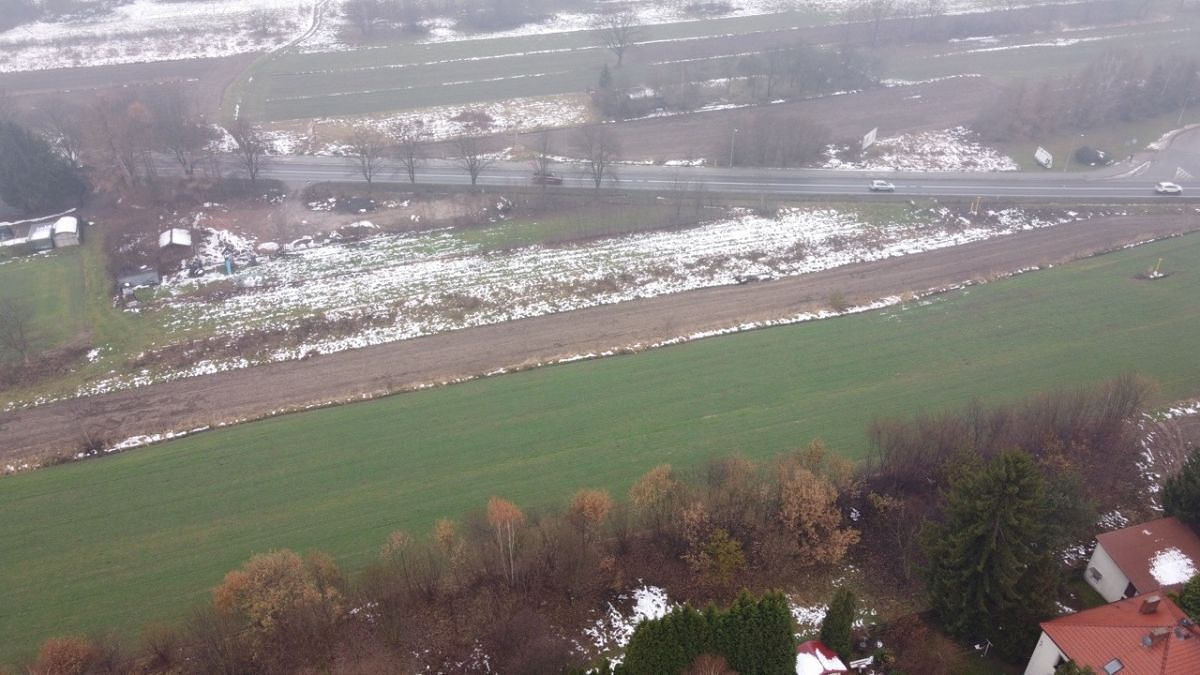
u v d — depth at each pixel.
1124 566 56.09
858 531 60.41
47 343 88.62
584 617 57.06
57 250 106.81
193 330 90.69
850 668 52.19
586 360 85.44
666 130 140.75
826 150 134.50
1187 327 90.44
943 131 142.25
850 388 80.44
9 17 189.50
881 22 189.12
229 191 118.81
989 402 77.69
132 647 54.16
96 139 116.56
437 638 54.88
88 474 70.38
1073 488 59.41
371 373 83.50
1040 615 51.03
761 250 106.25
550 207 116.12
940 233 111.75
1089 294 97.31
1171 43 184.50
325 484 68.75
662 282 99.50
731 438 73.44
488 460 71.19
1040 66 171.62
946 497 55.34
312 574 55.81
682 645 47.44
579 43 183.50
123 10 199.75
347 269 102.38
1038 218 115.75
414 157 127.00
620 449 72.31
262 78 163.62
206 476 69.81
